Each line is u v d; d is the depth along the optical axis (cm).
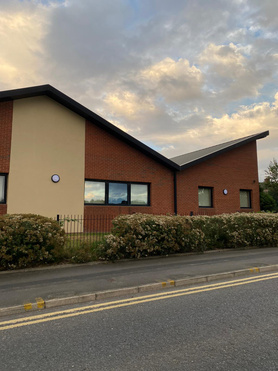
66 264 739
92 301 488
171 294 522
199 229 973
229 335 350
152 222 863
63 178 1309
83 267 719
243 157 1897
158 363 288
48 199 1264
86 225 1347
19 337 352
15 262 699
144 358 299
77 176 1345
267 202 2042
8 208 1174
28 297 481
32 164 1246
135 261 799
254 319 399
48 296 486
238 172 1859
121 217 866
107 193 1433
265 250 1014
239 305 457
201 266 728
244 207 1884
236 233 1020
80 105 1332
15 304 447
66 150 1332
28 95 1245
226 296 505
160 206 1554
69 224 1304
